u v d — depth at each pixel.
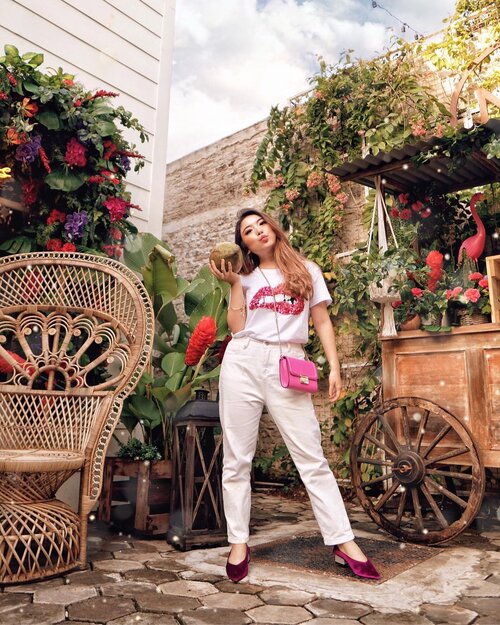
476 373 2.86
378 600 1.94
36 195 3.28
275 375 2.23
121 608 1.85
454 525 2.69
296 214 5.70
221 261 2.23
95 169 3.37
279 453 5.14
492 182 3.97
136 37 4.56
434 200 4.11
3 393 2.62
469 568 2.36
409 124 4.57
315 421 2.26
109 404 2.53
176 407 3.31
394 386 3.18
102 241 3.51
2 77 2.98
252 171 6.00
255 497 4.73
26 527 2.17
